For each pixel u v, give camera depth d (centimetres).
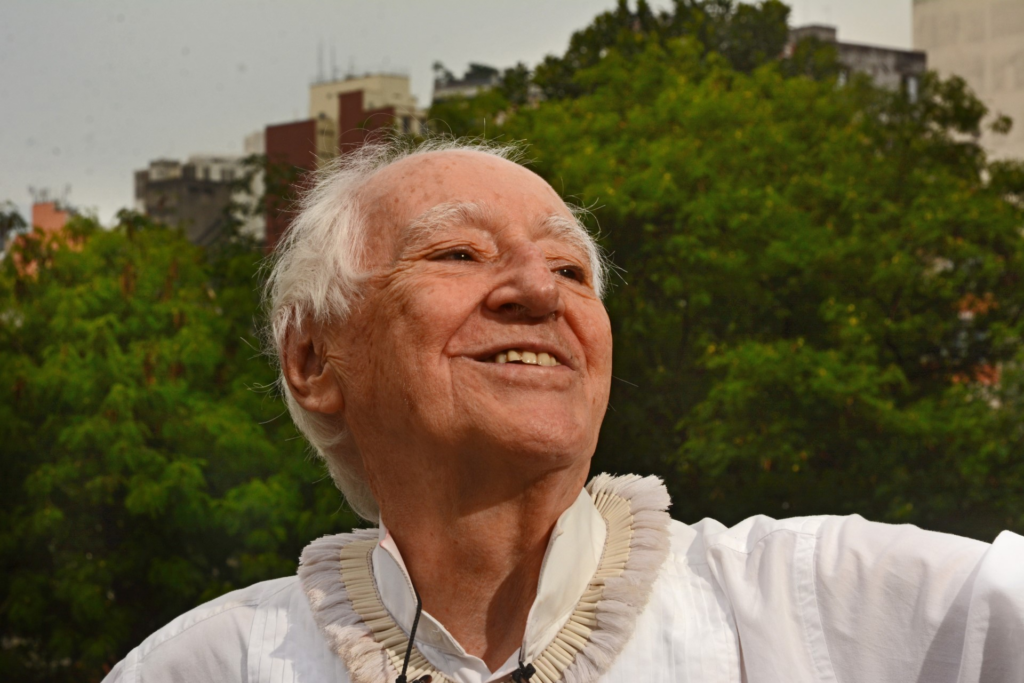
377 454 122
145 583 703
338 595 128
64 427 677
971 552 110
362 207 125
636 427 752
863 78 899
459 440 112
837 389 659
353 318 121
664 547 123
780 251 701
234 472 694
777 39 985
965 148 863
